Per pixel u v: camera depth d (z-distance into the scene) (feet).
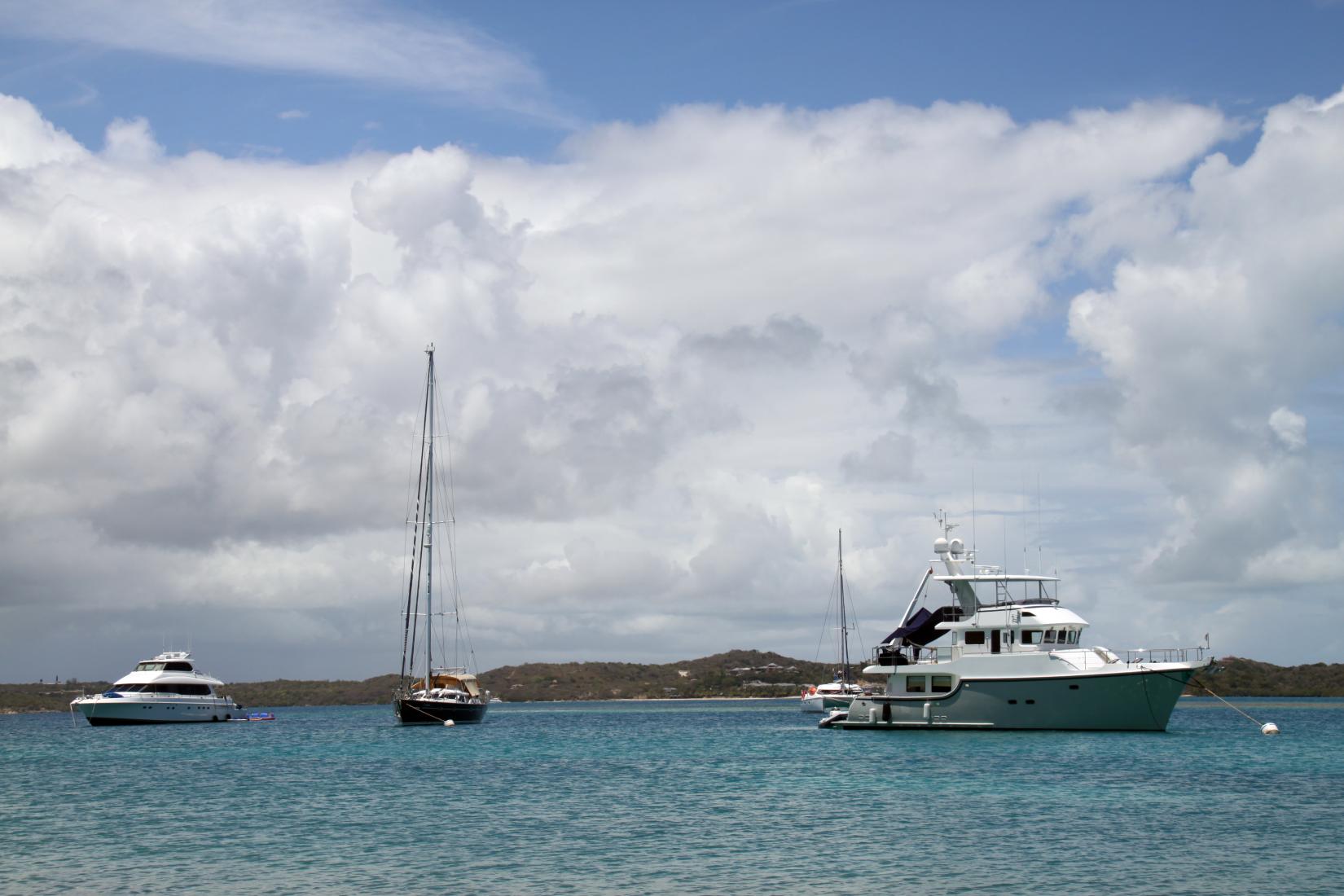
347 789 185.47
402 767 226.58
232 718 425.69
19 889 109.19
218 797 176.04
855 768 203.92
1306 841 127.44
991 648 253.85
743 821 144.87
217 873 115.44
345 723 492.54
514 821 147.43
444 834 137.39
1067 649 249.34
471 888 108.17
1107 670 239.91
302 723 493.36
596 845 129.18
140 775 213.87
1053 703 246.47
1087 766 197.47
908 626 267.39
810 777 192.34
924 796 164.76
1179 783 175.94
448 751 274.98
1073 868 114.42
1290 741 260.62
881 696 281.33
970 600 262.88
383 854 124.98
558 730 398.01
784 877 111.75
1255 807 150.92
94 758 260.42
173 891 107.65
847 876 111.86
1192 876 110.52
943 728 259.80
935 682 263.90
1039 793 165.48
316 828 142.92
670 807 158.71
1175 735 283.59
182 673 412.77
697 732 365.20
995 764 202.90
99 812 160.15
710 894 105.19
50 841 134.92
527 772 213.25
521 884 109.70
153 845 131.95
